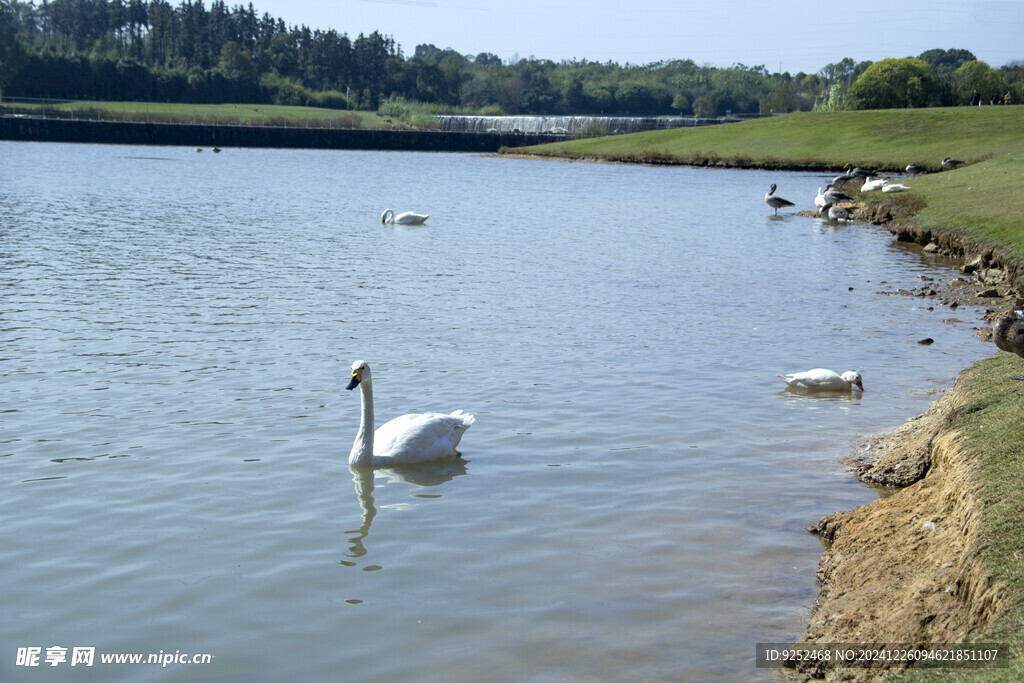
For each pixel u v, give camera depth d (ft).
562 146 340.59
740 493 34.50
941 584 24.38
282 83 616.39
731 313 67.72
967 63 385.91
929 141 244.42
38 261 86.17
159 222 120.98
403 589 27.09
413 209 146.82
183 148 357.41
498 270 86.07
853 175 195.72
